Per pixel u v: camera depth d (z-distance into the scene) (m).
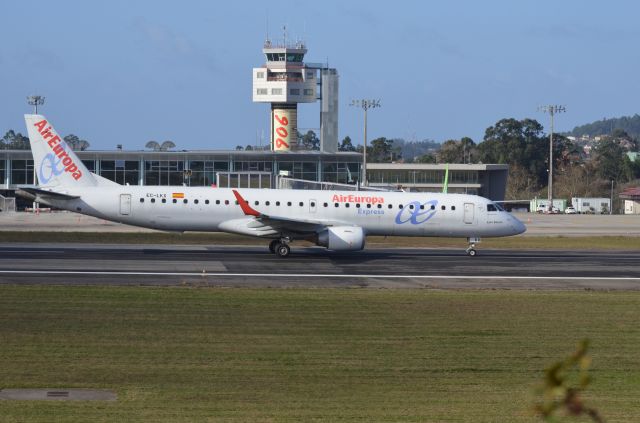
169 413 78.00
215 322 118.69
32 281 149.25
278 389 87.75
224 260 187.25
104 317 120.12
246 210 191.12
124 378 90.62
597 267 192.25
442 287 155.88
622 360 103.56
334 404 82.50
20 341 105.25
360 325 119.31
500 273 177.38
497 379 93.94
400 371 96.31
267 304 132.38
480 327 120.06
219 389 87.19
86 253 196.50
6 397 82.50
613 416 80.50
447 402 84.31
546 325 122.38
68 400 81.88
